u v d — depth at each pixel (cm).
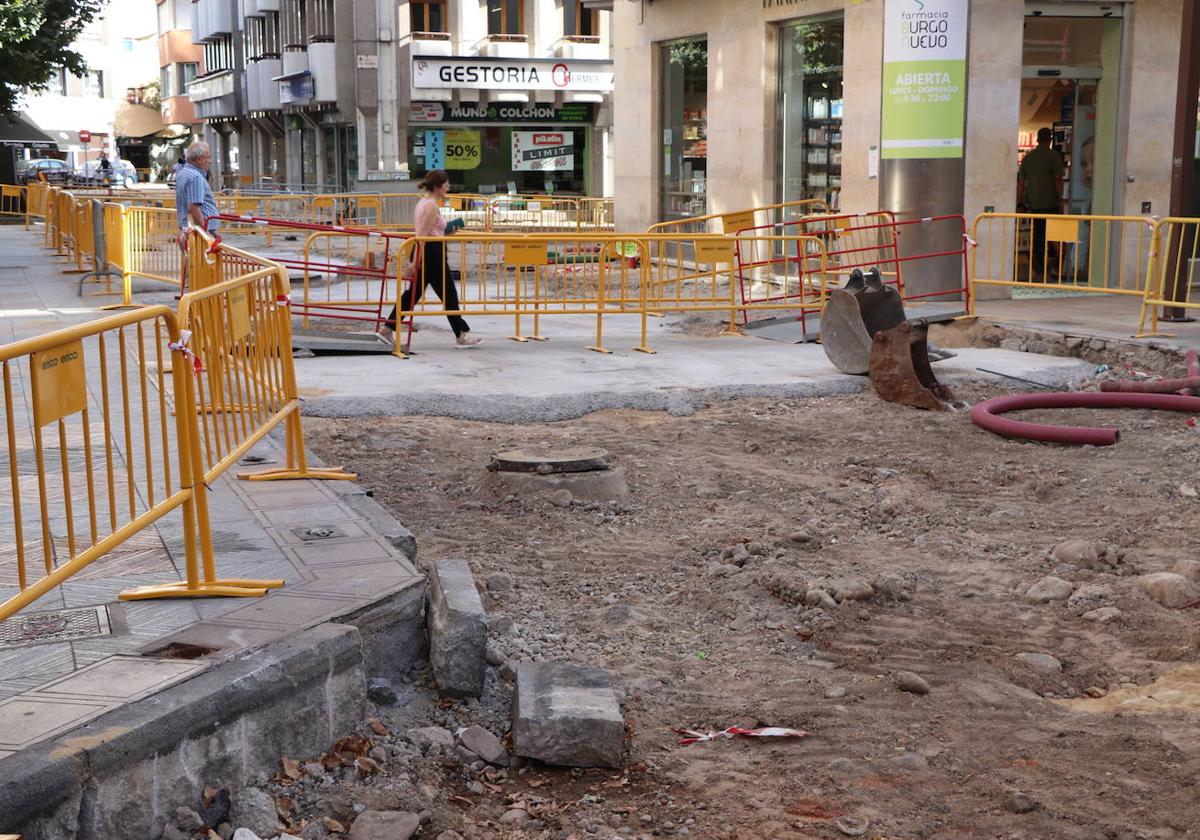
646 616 575
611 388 1066
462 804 402
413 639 487
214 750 379
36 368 389
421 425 952
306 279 1334
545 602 587
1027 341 1314
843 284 1709
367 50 4194
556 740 423
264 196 3325
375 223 3366
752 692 498
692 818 394
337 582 488
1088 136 1669
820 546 679
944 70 1552
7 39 3064
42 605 462
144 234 1630
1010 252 1628
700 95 2114
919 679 498
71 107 7794
